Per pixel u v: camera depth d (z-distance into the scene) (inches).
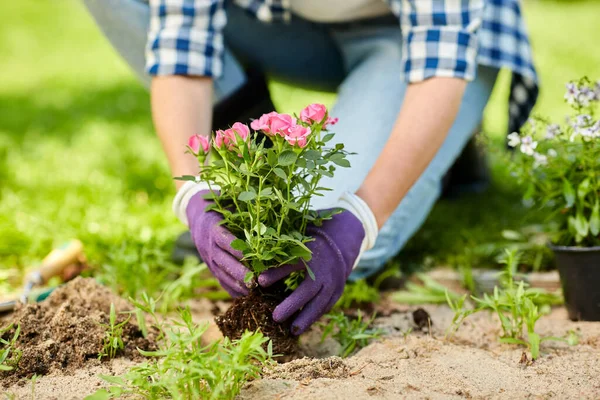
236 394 68.2
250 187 70.4
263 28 127.6
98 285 92.7
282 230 74.7
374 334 85.5
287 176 72.1
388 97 106.7
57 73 365.7
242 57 131.5
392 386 71.0
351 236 77.2
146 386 66.5
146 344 84.4
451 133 109.3
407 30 91.4
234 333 77.9
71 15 544.1
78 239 122.0
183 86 94.2
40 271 102.3
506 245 117.0
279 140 69.4
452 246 124.3
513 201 151.4
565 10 501.0
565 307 95.3
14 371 76.5
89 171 175.0
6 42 454.0
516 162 99.0
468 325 92.7
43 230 129.0
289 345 77.8
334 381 71.7
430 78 87.8
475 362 79.4
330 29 124.6
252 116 121.8
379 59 114.4
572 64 311.6
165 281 109.7
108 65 385.1
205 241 76.9
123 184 163.5
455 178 158.2
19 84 339.3
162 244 121.0
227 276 77.0
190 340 67.4
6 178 171.8
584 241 94.0
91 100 291.4
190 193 81.9
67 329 81.7
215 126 120.1
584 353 82.0
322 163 70.1
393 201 82.9
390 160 83.1
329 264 75.1
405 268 117.6
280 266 73.8
